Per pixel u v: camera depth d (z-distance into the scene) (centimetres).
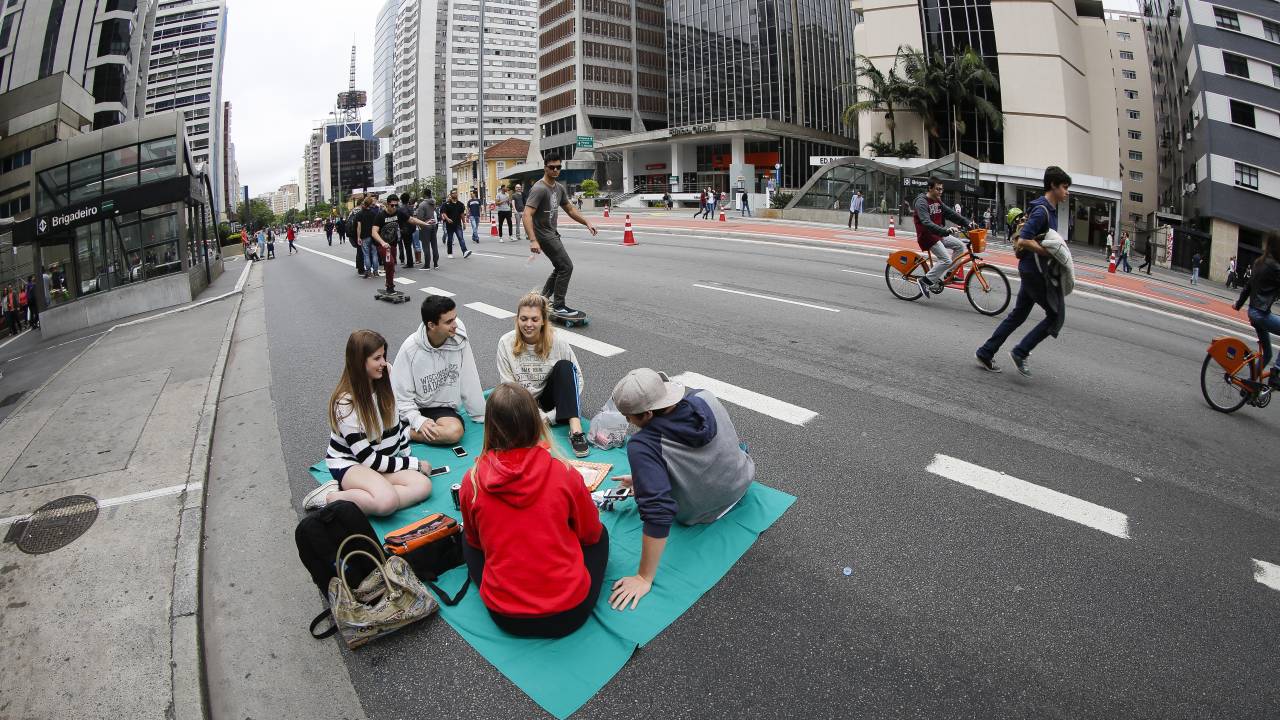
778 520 390
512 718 261
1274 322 559
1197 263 3344
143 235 1516
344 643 308
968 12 4909
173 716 267
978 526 383
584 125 7831
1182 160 4806
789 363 694
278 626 321
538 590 295
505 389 298
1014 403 580
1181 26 4519
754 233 2327
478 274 1416
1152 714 257
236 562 374
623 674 280
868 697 265
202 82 12975
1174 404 597
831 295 1075
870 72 4741
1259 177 3934
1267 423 561
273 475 479
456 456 475
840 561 351
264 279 1841
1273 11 3903
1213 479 448
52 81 2859
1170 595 325
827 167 3209
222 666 297
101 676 287
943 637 296
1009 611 312
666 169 6831
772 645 294
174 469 487
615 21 8031
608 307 990
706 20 6900
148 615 325
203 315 1234
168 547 383
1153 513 401
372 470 402
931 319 899
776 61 6384
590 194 6328
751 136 5894
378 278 1503
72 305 1487
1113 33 8025
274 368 765
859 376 650
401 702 272
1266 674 277
